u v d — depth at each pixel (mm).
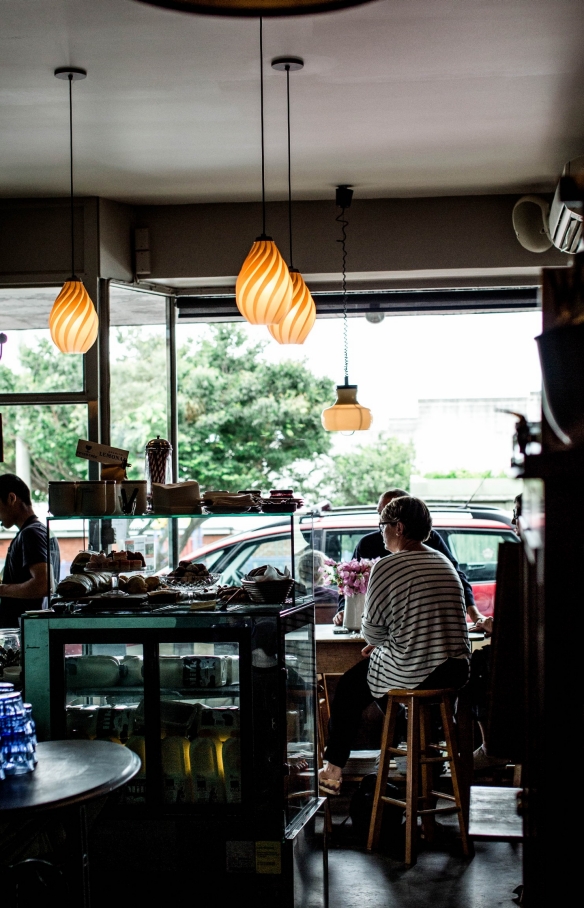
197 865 3152
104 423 5602
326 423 5738
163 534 3727
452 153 5039
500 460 12922
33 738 2500
